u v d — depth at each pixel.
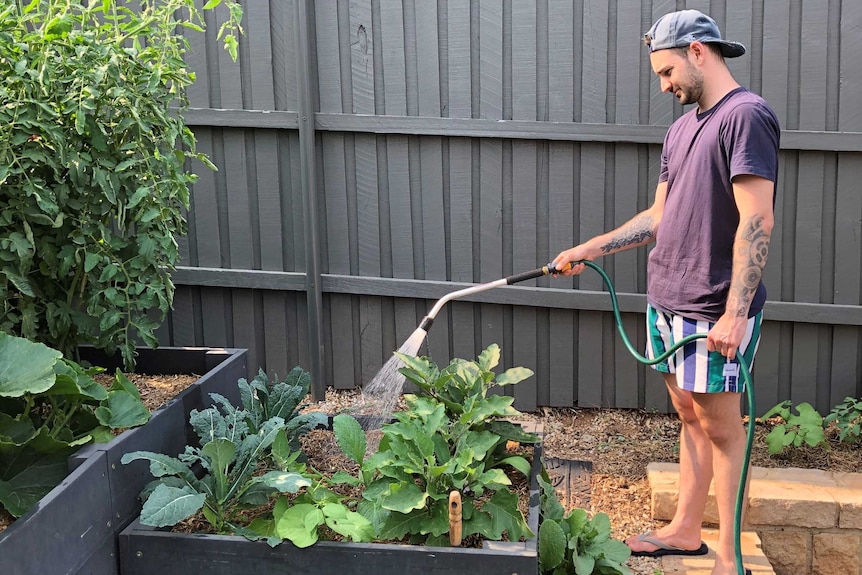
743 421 4.04
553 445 3.95
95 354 3.60
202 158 3.32
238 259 4.31
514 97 3.96
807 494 3.30
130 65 2.91
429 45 3.97
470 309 4.20
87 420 2.75
